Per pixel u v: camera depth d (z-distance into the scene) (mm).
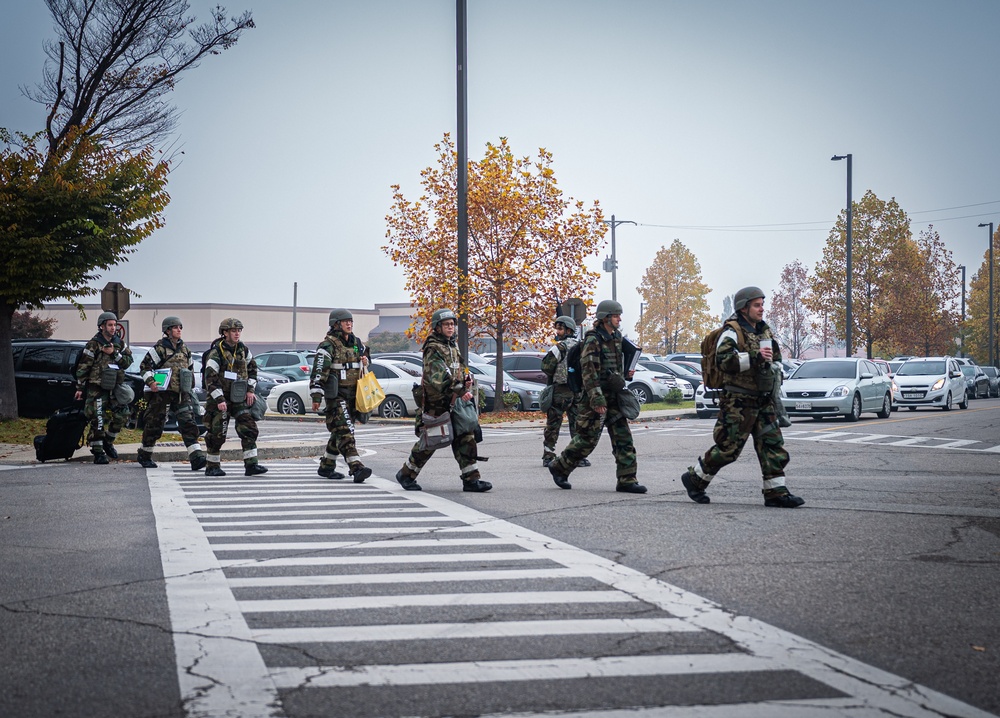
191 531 8422
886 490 11188
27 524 8836
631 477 10969
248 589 6246
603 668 4633
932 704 4160
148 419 14023
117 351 14711
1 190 19703
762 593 6090
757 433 9812
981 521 8836
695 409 29875
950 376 33844
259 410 12984
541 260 29047
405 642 5070
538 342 29266
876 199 59281
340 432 12250
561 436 20938
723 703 4160
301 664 4703
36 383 21250
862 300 59281
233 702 4172
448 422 11000
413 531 8375
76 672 4578
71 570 6828
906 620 5473
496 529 8453
